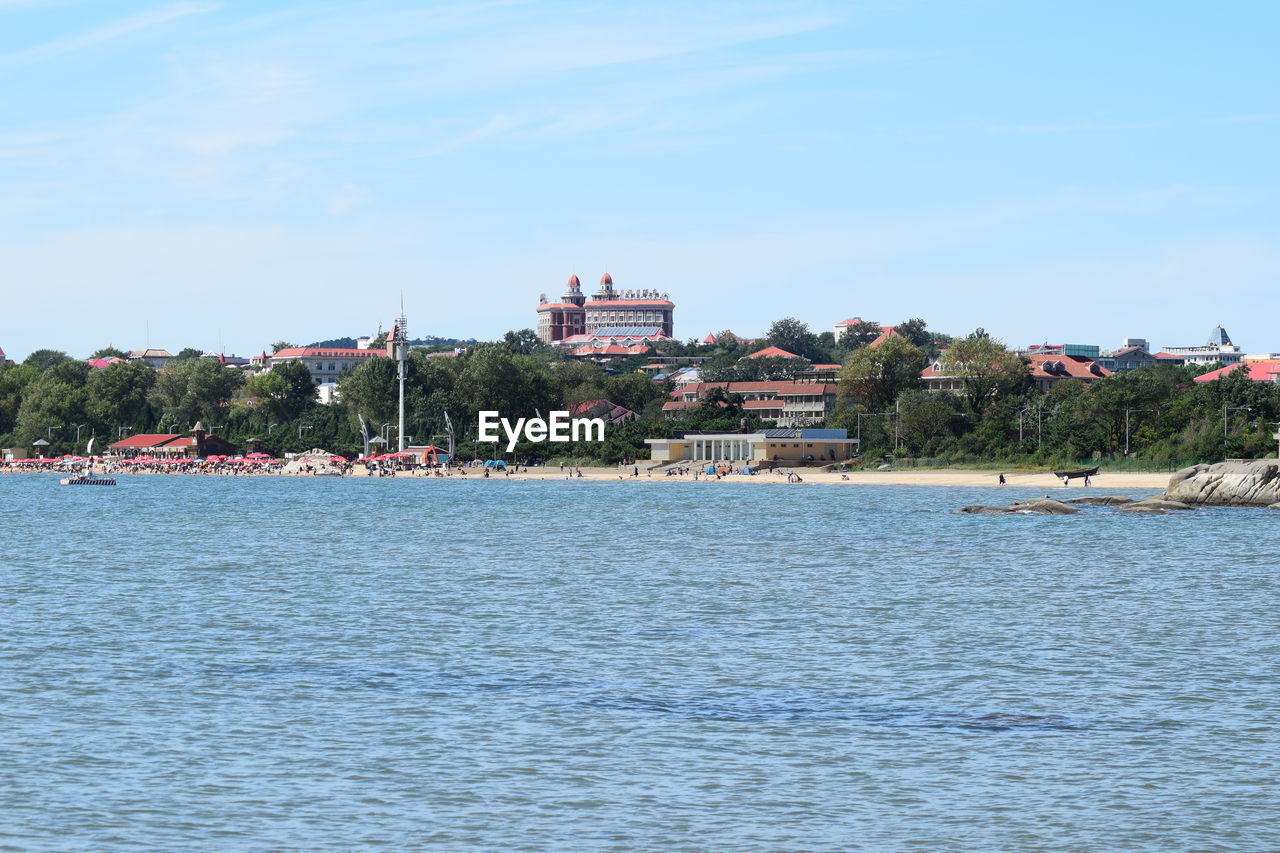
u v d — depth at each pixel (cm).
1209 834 3753
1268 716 5088
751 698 5444
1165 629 7238
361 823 3859
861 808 3988
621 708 5247
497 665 6194
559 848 3666
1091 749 4616
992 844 3688
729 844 3694
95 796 4088
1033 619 7650
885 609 8100
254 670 6047
